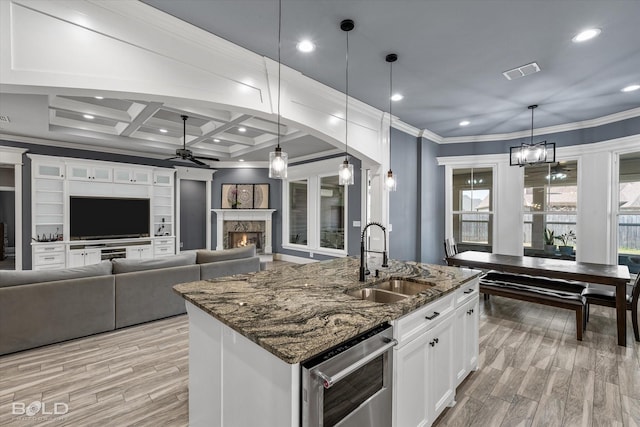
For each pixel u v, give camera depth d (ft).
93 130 18.24
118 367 8.49
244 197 26.96
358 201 20.08
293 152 23.03
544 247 17.65
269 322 4.58
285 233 26.43
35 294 9.43
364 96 12.74
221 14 7.57
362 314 4.90
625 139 14.28
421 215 17.92
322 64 10.11
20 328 9.20
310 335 4.13
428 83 11.51
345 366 4.11
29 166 18.35
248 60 9.39
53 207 19.39
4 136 17.47
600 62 9.78
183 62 8.16
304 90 11.20
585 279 10.53
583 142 16.05
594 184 15.58
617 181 14.97
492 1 7.01
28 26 6.20
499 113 14.76
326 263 9.58
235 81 9.21
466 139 19.24
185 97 8.20
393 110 14.44
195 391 5.82
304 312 5.00
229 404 4.91
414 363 5.56
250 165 27.04
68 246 19.21
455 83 11.46
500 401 7.06
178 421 6.39
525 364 8.70
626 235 14.83
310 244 24.06
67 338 9.98
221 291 6.24
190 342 5.97
